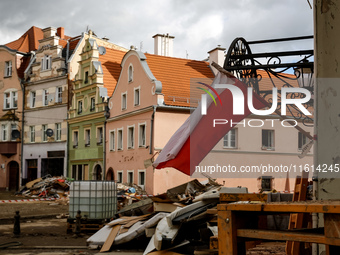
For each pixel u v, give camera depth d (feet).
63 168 140.36
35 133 149.89
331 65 15.89
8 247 33.71
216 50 126.21
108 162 122.31
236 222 10.71
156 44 135.23
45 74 147.84
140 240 32.01
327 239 9.04
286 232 9.95
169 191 42.29
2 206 80.28
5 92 159.74
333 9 15.96
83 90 133.49
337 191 15.49
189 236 26.96
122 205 66.44
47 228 47.37
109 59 135.54
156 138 103.04
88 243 33.04
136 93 112.68
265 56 28.30
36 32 170.71
